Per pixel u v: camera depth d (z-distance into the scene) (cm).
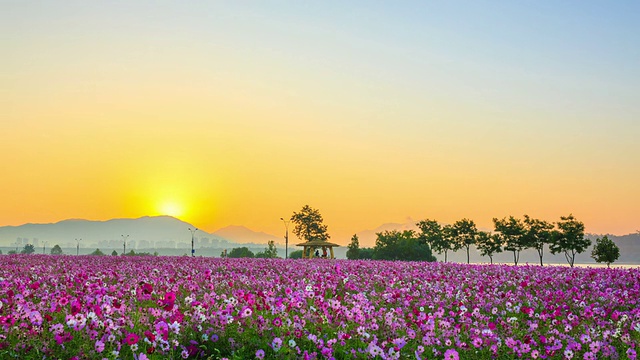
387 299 1761
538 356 1187
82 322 999
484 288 2166
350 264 3491
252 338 1130
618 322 1471
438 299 1844
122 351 980
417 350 1139
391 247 12306
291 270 2848
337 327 1249
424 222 11675
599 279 2520
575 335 1352
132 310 1264
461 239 10956
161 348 998
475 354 1173
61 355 936
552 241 9400
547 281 2467
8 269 2602
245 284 2094
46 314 1164
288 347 1059
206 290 1867
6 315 1080
